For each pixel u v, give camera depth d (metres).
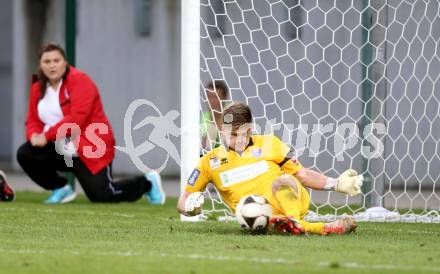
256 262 18.66
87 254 19.86
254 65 41.34
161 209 34.28
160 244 21.58
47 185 37.12
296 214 22.92
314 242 21.89
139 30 57.62
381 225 28.23
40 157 36.16
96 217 29.77
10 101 65.25
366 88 33.38
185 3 28.94
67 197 37.41
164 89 57.03
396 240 23.05
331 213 33.06
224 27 40.59
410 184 46.44
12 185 50.00
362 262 18.80
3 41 64.94
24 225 26.38
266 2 41.47
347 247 21.16
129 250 20.52
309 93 44.62
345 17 44.59
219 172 24.08
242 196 23.89
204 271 17.56
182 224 27.23
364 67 33.62
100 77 58.41
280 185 23.02
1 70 65.19
